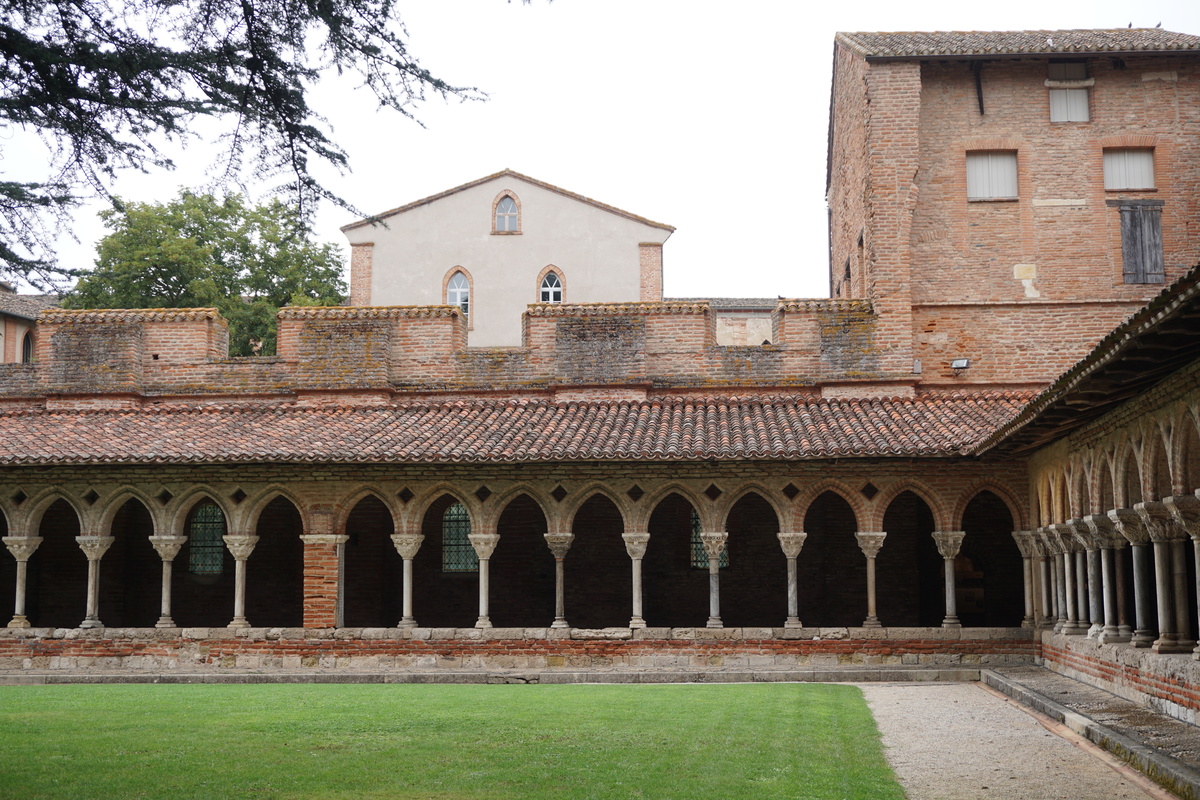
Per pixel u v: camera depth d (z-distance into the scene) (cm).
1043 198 2688
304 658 2353
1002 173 2709
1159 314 1111
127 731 1437
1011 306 2648
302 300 4994
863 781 1104
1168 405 1427
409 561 2400
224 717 1570
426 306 2683
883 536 2328
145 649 2370
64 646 2373
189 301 4659
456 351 2681
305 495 2422
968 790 1090
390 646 2347
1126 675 1659
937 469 2338
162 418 2564
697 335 2648
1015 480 2325
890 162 2634
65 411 2614
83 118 1048
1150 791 1081
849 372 2581
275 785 1097
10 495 2438
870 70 2664
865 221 2722
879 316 2595
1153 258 2658
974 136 2709
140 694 1912
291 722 1515
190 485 2425
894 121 2642
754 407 2541
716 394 2627
